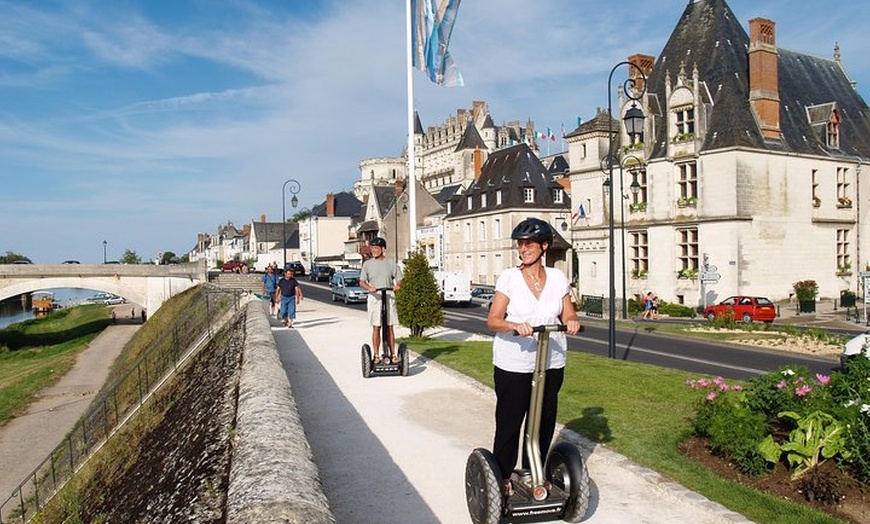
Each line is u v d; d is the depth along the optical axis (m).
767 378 7.43
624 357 19.94
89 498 13.16
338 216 104.38
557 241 56.91
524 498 4.82
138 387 23.03
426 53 19.09
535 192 58.88
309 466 4.09
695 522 5.26
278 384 6.93
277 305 26.72
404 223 78.25
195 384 15.16
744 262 36.72
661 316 37.38
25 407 30.22
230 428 7.11
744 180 36.75
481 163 82.56
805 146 39.97
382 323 11.47
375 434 7.78
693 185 39.00
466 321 31.19
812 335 23.59
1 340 56.25
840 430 6.06
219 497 5.50
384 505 5.57
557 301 4.86
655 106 41.47
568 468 4.89
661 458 6.73
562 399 9.59
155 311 55.03
